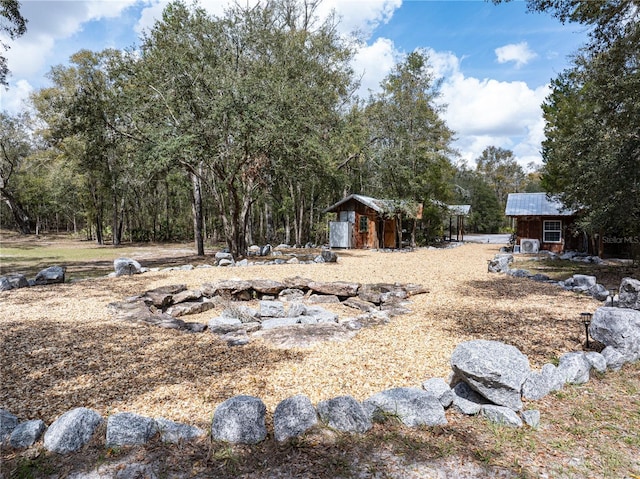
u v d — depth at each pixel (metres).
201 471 2.70
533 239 20.70
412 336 5.89
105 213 35.88
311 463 2.78
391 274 11.95
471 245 28.62
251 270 12.33
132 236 35.16
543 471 2.70
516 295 8.77
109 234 37.25
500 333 5.92
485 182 60.91
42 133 27.72
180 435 3.10
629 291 6.51
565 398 3.77
